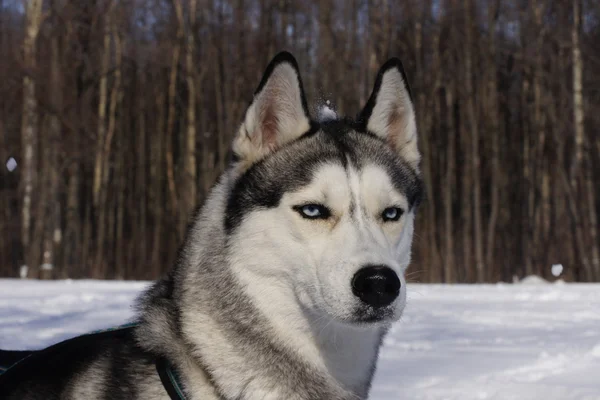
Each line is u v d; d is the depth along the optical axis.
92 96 28.16
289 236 2.94
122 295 12.66
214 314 2.90
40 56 24.56
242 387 2.85
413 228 3.41
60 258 24.92
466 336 7.81
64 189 26.53
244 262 2.92
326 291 2.81
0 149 27.34
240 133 3.19
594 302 12.03
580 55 24.69
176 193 28.17
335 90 25.61
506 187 27.72
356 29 26.84
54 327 8.10
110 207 28.22
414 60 27.12
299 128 3.23
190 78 27.09
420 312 10.22
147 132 30.38
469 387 5.26
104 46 27.62
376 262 2.79
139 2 28.50
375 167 3.11
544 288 16.09
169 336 2.93
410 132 3.50
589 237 23.94
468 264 24.89
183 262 3.12
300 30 27.31
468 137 26.39
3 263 26.38
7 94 26.27
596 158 26.77
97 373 2.96
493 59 26.64
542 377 5.62
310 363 2.95
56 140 24.62
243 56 27.39
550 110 26.84
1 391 3.07
